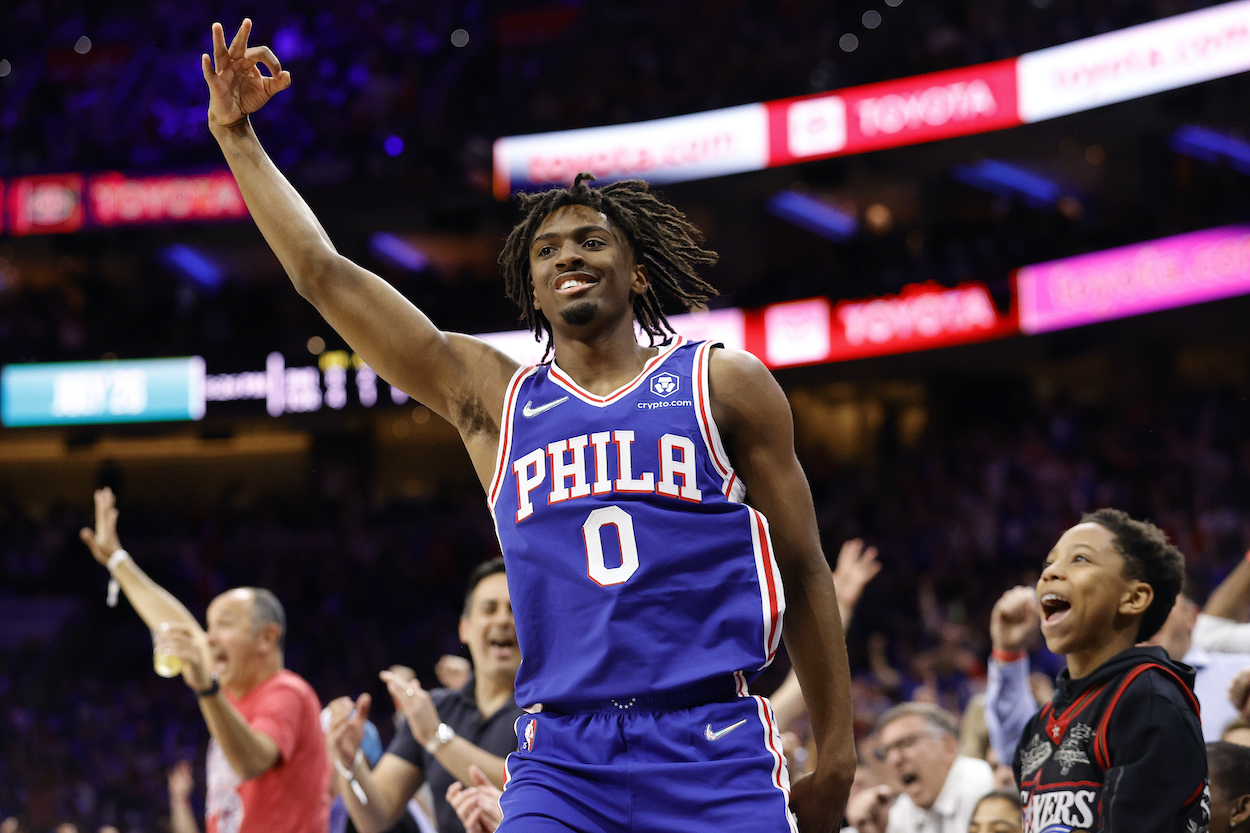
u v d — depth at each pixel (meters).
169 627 4.88
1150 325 19.05
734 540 2.88
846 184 23.59
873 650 14.76
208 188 24.00
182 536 27.61
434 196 23.64
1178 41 18.03
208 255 26.64
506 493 3.00
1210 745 4.04
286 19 28.81
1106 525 3.78
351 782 5.09
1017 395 24.69
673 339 3.20
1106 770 3.34
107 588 26.14
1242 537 17.00
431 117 25.27
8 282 27.94
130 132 26.69
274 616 5.88
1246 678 4.60
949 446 24.70
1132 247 19.02
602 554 2.84
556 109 25.39
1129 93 18.53
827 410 27.36
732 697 2.82
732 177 22.00
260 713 5.40
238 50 3.36
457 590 24.89
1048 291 19.89
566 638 2.83
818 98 21.55
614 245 3.14
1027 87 19.66
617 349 3.12
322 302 3.28
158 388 24.80
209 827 5.71
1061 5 20.30
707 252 3.39
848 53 23.64
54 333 26.39
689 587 2.82
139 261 27.17
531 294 3.43
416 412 25.47
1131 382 21.98
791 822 2.71
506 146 23.25
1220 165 20.12
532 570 2.89
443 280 25.81
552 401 3.03
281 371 24.55
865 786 6.13
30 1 30.36
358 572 25.55
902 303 21.20
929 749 5.33
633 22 26.94
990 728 4.78
